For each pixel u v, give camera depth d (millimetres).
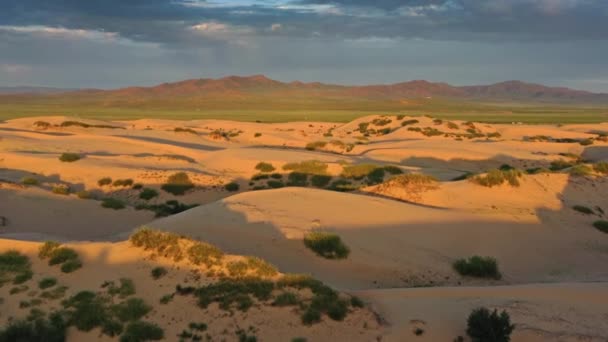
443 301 13508
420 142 67375
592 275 19141
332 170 44156
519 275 18781
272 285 13039
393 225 21547
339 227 20625
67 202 27859
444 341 11578
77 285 13055
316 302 12477
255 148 57312
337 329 11867
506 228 22828
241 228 19891
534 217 24547
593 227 24625
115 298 12539
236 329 11727
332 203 23672
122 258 14078
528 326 12078
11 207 25750
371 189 28156
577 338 11680
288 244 18750
